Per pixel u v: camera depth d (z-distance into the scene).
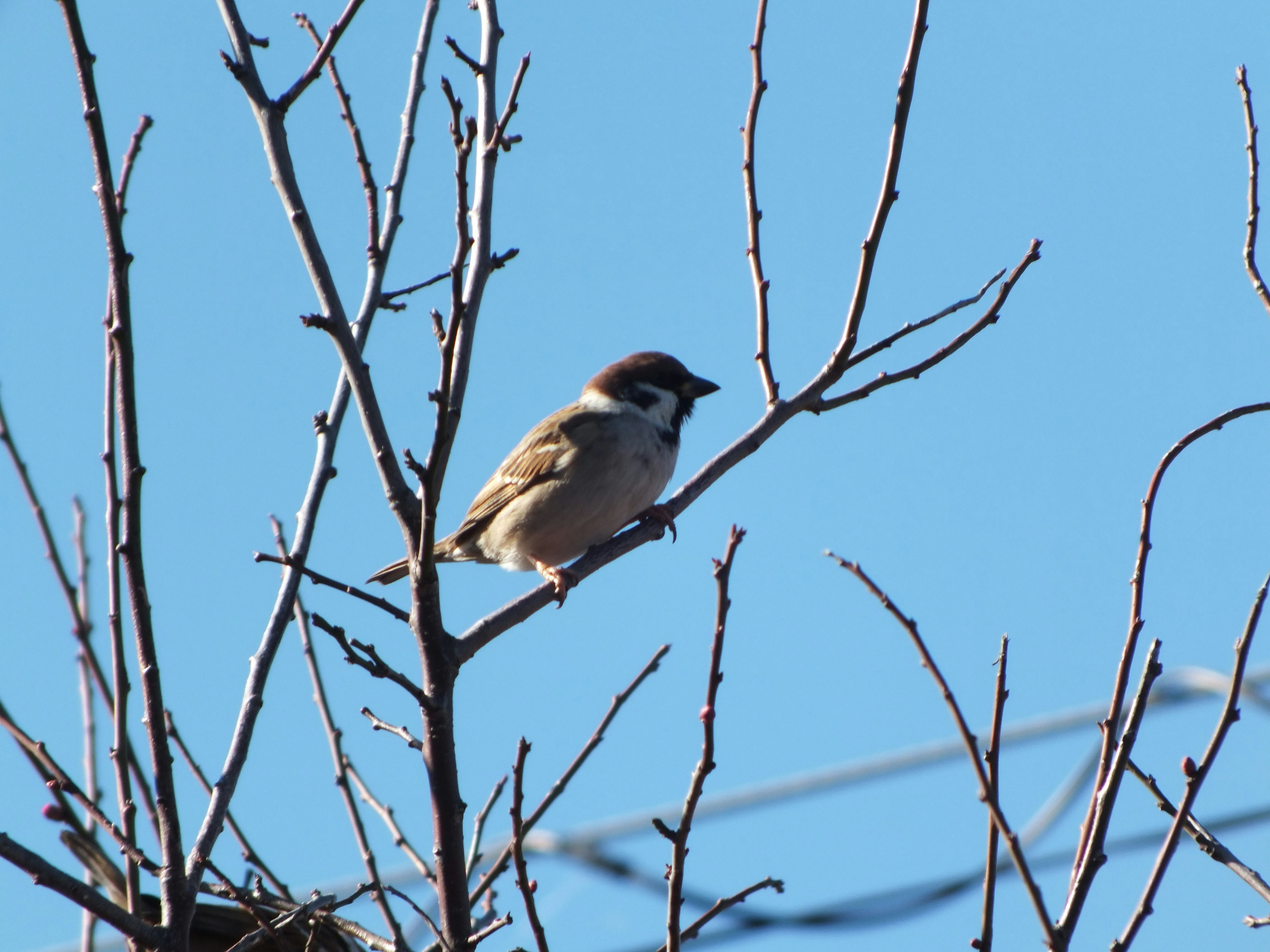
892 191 9.73
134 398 7.16
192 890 6.75
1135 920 6.30
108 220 7.21
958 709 6.11
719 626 6.67
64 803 7.04
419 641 7.80
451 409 7.78
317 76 8.48
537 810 8.81
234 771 7.44
